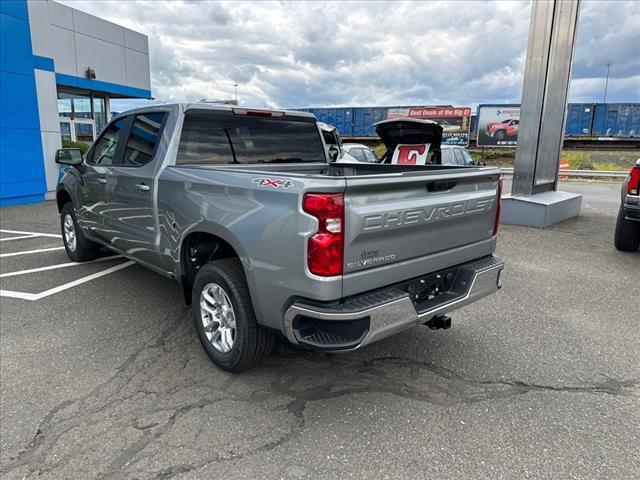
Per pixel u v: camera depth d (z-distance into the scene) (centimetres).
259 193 288
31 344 391
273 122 456
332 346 267
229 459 253
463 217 334
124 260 652
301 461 252
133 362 361
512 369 354
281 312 282
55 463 250
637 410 301
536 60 927
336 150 1175
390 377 341
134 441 268
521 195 985
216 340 350
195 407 301
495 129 3569
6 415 292
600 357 376
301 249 261
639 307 489
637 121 3409
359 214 262
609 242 802
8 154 1168
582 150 3328
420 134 731
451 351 383
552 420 290
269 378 338
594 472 245
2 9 1123
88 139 1953
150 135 418
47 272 593
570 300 510
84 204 543
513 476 241
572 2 1004
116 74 1838
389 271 287
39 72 1234
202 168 357
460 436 274
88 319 444
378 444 266
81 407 300
